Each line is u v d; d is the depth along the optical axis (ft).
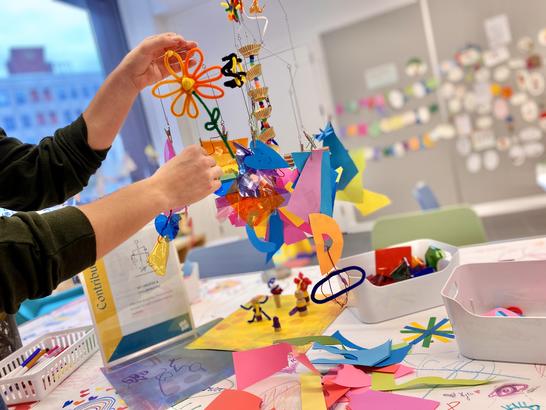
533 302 2.36
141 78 2.48
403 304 2.68
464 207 4.31
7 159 2.68
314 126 3.04
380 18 12.05
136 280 3.04
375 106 12.62
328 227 2.21
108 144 2.66
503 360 2.00
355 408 1.87
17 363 2.92
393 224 4.49
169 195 1.96
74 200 3.16
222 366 2.54
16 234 1.63
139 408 2.27
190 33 3.05
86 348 3.07
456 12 11.54
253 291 3.83
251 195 2.35
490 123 11.82
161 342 3.04
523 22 11.09
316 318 2.90
